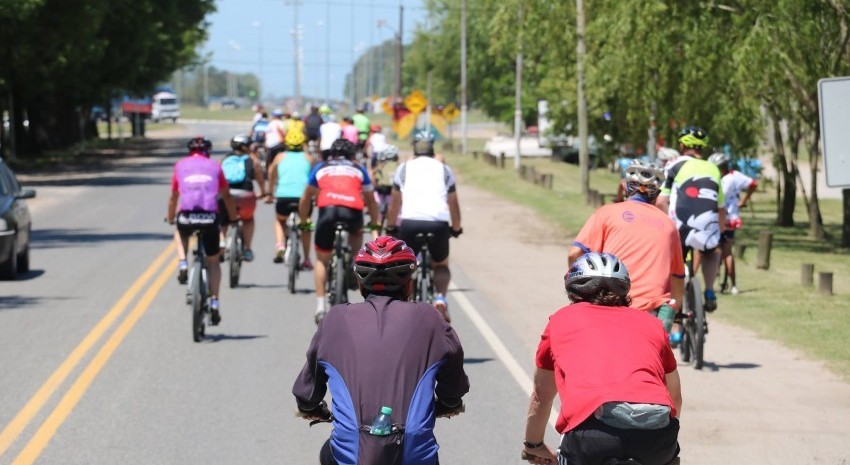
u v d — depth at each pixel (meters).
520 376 36.88
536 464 18.81
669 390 18.06
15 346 41.12
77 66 161.38
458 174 157.50
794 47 73.38
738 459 27.67
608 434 16.45
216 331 44.34
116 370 37.22
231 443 28.81
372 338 17.38
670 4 76.69
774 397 34.12
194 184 41.91
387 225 40.53
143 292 54.22
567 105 144.00
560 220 94.81
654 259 26.22
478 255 72.25
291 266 54.16
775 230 99.38
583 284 18.09
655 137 99.06
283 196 53.72
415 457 16.89
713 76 79.25
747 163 94.94
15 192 61.28
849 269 69.69
